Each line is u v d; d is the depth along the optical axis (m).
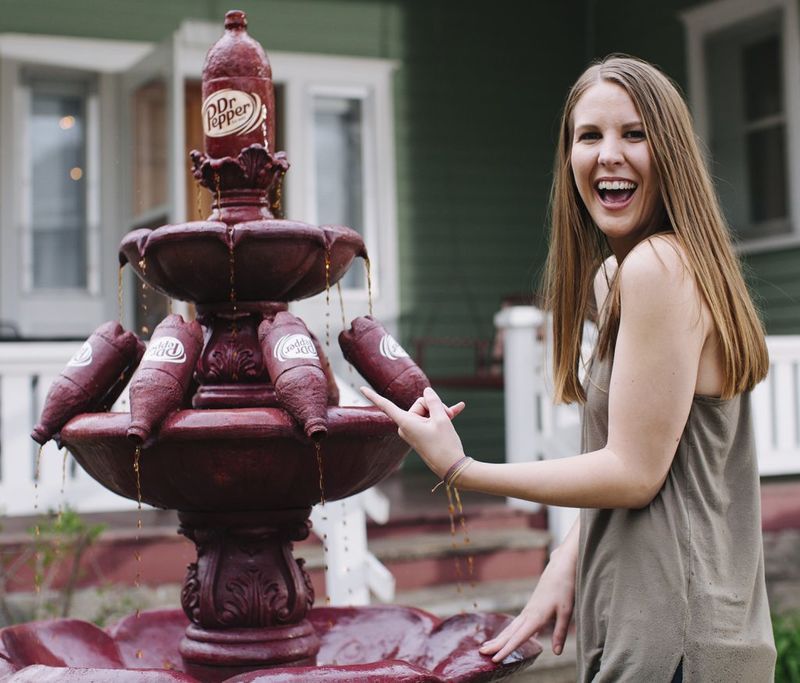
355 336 2.54
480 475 2.03
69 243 8.46
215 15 8.74
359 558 4.88
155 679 2.02
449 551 5.81
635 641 1.97
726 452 2.03
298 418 2.23
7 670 2.22
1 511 5.46
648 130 2.06
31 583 5.09
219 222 2.51
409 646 2.79
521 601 5.48
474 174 9.67
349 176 9.33
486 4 9.75
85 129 8.45
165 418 2.26
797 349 6.89
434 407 2.09
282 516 2.57
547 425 6.35
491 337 9.66
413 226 9.48
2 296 8.27
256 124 2.60
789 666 4.91
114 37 8.48
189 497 2.41
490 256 9.70
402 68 9.45
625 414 1.95
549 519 6.28
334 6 9.19
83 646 2.75
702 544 1.96
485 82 9.73
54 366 5.65
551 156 9.92
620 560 2.02
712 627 1.93
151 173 8.12
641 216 2.11
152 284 2.65
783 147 8.45
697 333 1.96
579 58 10.07
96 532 4.96
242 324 2.60
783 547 6.79
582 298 2.29
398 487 7.98
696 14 8.98
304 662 2.62
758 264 8.57
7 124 8.27
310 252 2.50
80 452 2.42
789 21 8.27
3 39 8.20
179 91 7.64
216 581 2.57
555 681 4.76
